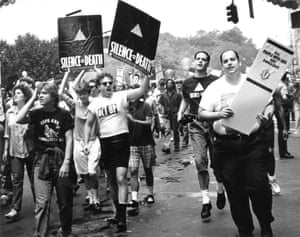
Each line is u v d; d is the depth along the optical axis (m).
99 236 5.75
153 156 7.37
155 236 5.63
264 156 4.93
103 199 7.86
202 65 6.43
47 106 5.34
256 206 4.93
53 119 5.34
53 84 5.40
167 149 13.97
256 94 4.88
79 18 6.91
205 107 5.20
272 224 5.81
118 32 5.76
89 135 6.95
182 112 6.59
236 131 4.95
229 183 5.03
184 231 5.75
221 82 5.23
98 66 6.97
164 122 14.02
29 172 7.08
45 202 5.29
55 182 5.34
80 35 6.92
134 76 11.45
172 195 7.85
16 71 66.06
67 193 5.38
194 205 7.04
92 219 6.62
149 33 5.89
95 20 6.91
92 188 7.18
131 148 7.09
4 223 6.68
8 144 7.05
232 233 5.55
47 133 5.33
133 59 5.86
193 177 9.44
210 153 6.33
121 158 5.98
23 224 6.58
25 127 6.86
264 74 4.87
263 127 5.03
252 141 4.93
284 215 6.20
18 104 6.84
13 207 6.88
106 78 6.05
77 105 7.16
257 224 5.81
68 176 5.33
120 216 5.90
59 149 5.34
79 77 7.18
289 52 4.83
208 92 5.23
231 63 5.14
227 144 4.98
